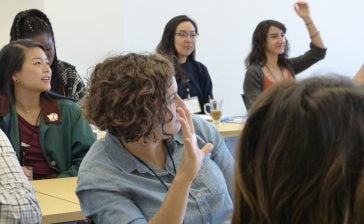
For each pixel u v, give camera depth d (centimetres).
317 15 754
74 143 294
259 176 80
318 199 76
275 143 78
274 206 79
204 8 661
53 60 375
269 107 82
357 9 785
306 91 80
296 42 733
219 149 180
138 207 159
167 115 152
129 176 160
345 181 75
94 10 586
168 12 636
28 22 377
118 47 603
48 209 220
